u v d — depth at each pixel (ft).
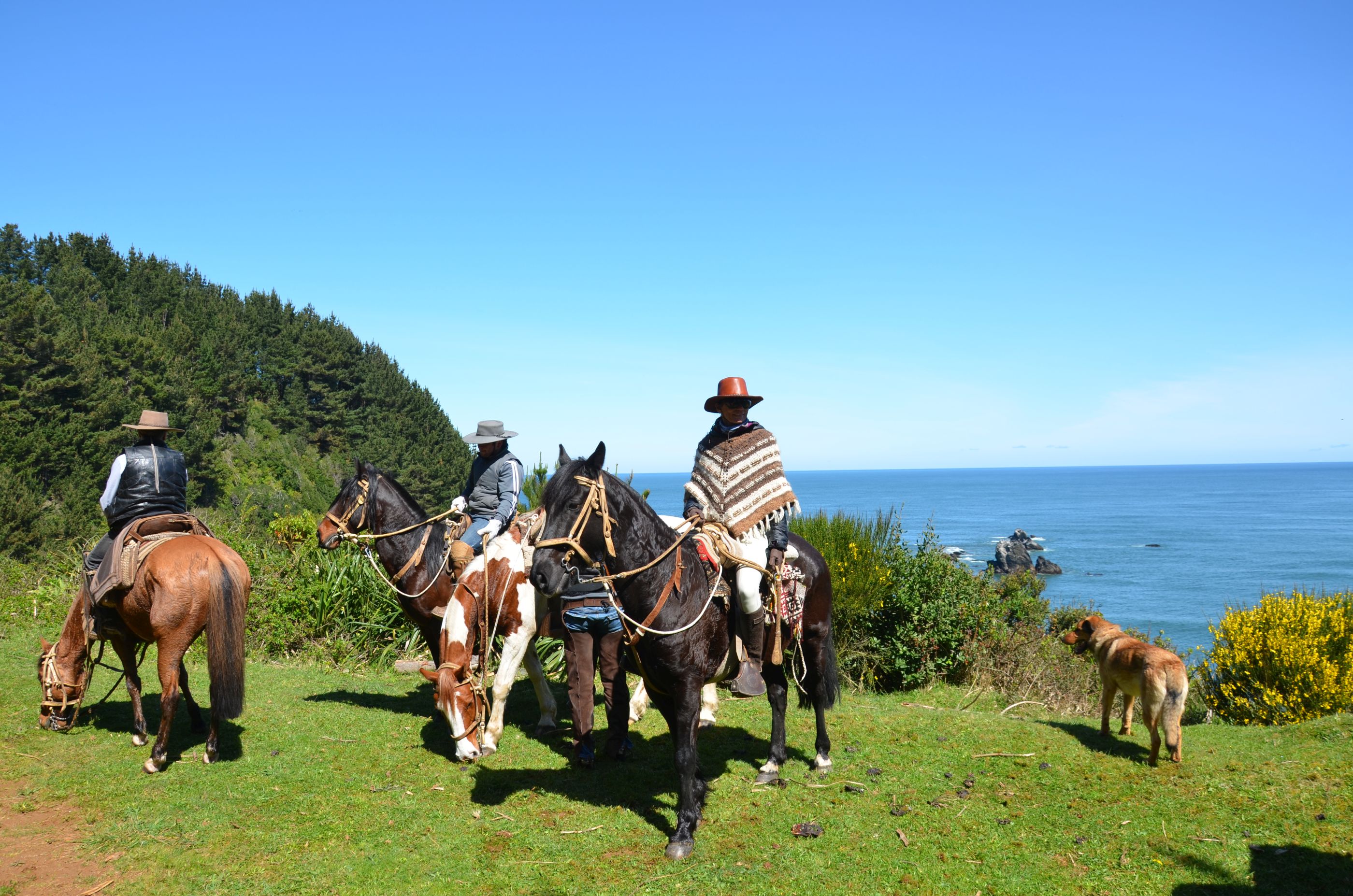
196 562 18.40
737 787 18.98
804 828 16.48
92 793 17.40
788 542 18.93
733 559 16.72
